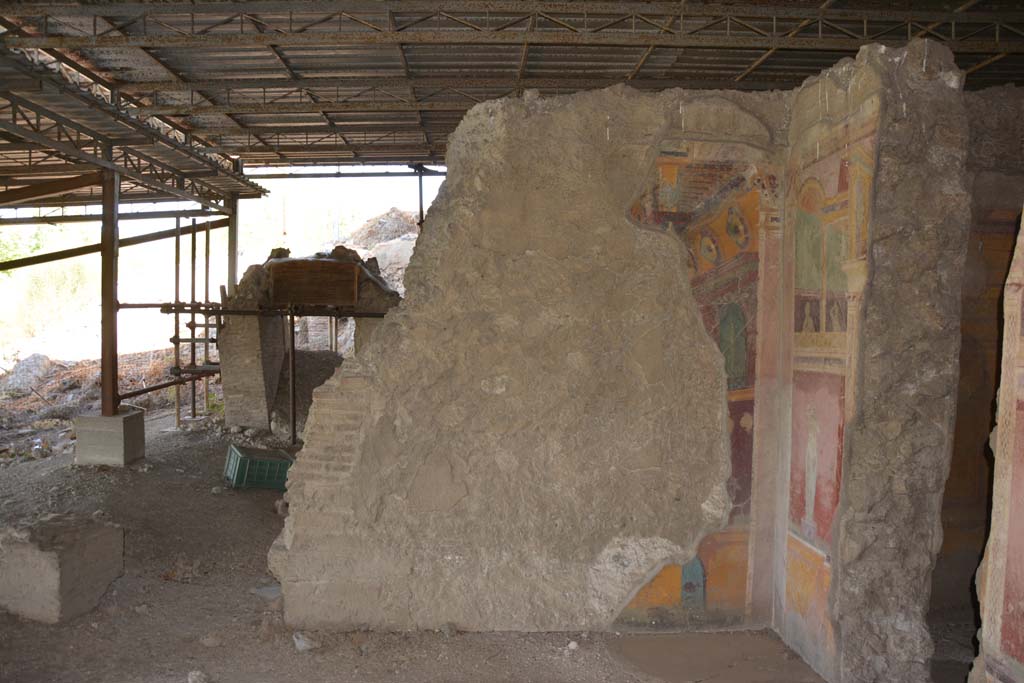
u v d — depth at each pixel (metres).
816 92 5.00
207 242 15.15
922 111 4.43
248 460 9.21
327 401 5.41
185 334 21.62
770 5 8.29
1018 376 3.24
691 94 5.34
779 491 5.43
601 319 5.40
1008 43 8.68
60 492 8.57
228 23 8.39
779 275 5.43
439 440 5.43
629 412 5.43
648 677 4.84
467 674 4.84
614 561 5.47
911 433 4.56
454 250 5.40
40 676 4.68
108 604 5.72
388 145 13.47
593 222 5.38
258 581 6.47
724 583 5.51
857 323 4.49
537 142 5.38
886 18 8.34
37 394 16.94
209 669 4.84
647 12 8.13
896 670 4.59
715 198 5.39
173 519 7.91
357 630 5.39
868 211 4.41
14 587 5.41
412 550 5.41
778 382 5.44
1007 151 5.77
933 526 4.62
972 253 5.86
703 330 5.39
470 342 5.40
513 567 5.46
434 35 8.10
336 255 12.43
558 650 5.18
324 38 8.07
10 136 10.41
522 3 7.94
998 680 3.33
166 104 10.77
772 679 4.80
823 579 4.79
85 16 7.84
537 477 5.45
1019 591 3.20
